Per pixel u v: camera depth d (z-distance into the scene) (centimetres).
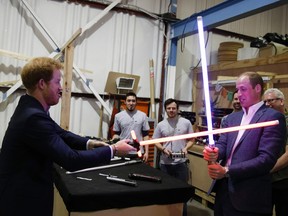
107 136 384
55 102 133
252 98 149
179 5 451
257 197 140
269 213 141
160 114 432
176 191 171
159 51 432
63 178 178
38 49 354
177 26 419
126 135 329
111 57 397
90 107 388
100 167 211
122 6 399
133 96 331
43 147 118
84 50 380
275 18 543
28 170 123
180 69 460
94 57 387
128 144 136
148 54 425
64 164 119
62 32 366
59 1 363
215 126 356
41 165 126
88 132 388
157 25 428
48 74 126
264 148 135
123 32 404
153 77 412
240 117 158
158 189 166
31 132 118
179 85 460
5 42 337
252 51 381
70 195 146
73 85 375
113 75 377
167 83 431
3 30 335
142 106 404
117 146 136
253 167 132
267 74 307
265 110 144
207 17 356
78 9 374
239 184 143
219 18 336
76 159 121
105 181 177
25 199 122
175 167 302
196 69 454
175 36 422
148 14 418
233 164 140
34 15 342
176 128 308
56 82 130
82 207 150
